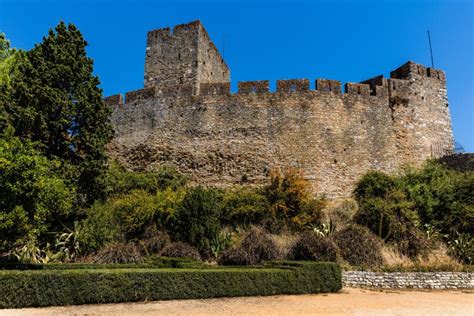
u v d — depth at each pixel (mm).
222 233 20062
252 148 25906
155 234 19828
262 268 14484
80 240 18422
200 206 20062
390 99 27938
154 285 11859
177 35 32219
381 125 27141
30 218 13539
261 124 26344
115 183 23812
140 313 9930
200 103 27469
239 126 26500
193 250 18469
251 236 18672
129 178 24719
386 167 26297
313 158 25578
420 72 29562
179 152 26719
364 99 27422
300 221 20984
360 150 26203
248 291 13031
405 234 19562
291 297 13086
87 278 11102
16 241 13570
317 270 14516
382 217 20078
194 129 27016
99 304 11016
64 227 19047
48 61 18609
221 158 25984
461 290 16156
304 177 25094
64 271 11070
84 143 18406
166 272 12125
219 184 25391
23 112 16688
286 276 13789
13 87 17531
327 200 24328
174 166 26438
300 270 14156
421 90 29047
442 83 30109
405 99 28172
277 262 16078
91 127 18875
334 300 12695
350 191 25094
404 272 16453
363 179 23938
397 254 18938
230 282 12859
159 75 31641
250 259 17469
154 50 32469
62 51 18984
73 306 10648
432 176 23781
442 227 20984
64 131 18219
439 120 28922
